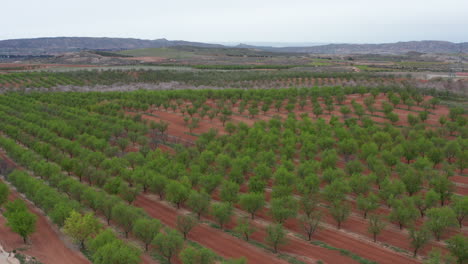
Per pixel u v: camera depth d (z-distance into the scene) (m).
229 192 59.38
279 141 89.62
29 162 72.81
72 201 54.31
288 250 48.75
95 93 146.00
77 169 68.69
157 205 62.25
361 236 52.31
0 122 101.88
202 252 40.78
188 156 76.00
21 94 146.88
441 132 91.38
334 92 140.88
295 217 56.22
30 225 47.97
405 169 68.31
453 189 60.53
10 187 67.94
